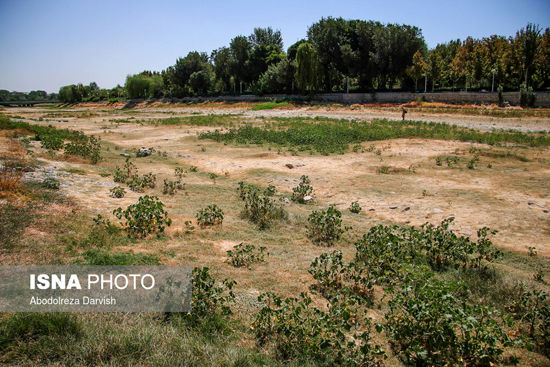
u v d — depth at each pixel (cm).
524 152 1959
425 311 504
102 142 2377
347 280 715
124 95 10119
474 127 3092
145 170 1644
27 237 696
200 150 2216
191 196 1264
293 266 754
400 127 2948
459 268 809
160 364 414
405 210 1202
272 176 1636
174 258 721
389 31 5078
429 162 1820
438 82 5866
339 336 491
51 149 1712
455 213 1151
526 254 884
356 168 1766
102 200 1036
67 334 443
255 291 632
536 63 4550
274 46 7088
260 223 1014
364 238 816
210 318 530
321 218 964
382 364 472
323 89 6531
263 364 447
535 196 1261
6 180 929
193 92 8294
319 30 5834
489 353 491
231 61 7069
